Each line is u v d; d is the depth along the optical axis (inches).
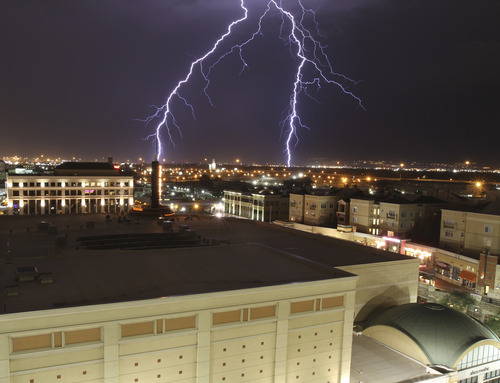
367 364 1512.1
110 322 1001.5
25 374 936.9
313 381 1295.5
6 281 1275.8
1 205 6742.1
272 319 1202.6
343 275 1339.8
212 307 1114.7
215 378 1141.1
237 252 1697.8
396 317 1716.3
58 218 3002.0
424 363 1524.4
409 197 4515.3
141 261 1536.7
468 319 1691.7
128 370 1037.8
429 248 3432.6
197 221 3144.7
